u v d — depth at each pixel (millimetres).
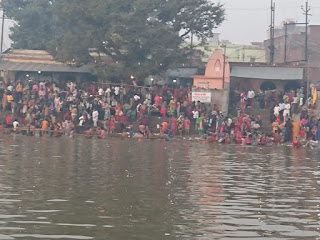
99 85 56750
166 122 47250
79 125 47844
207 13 61094
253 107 53219
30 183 19703
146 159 28578
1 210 15195
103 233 13078
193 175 22938
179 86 58531
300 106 49688
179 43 59750
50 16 77625
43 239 12500
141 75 56125
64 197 17172
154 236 12938
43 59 63531
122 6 58438
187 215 15148
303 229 13945
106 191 18438
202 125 47344
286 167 26844
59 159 27453
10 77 62562
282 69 58781
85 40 58219
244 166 26719
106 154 30641
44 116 48875
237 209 16125
